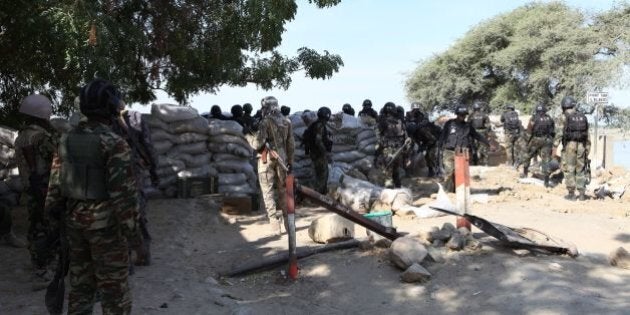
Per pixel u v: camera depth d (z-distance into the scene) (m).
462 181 6.04
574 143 9.80
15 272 5.36
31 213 4.88
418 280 5.00
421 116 13.76
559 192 10.91
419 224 7.56
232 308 4.54
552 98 28.03
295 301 4.79
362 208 8.55
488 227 5.70
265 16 8.75
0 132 8.41
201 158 9.49
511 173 13.56
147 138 5.25
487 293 4.69
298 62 11.49
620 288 4.82
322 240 6.41
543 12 28.72
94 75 7.24
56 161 3.40
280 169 6.95
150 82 11.01
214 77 10.98
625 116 25.17
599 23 26.81
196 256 6.22
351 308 4.63
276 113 6.90
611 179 13.38
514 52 27.89
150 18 9.55
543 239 6.00
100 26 7.16
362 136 11.74
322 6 9.10
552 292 4.59
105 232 3.29
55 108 10.10
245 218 8.41
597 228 7.42
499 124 17.91
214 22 9.64
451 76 31.98
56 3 6.83
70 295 3.44
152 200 9.02
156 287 4.96
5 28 8.04
